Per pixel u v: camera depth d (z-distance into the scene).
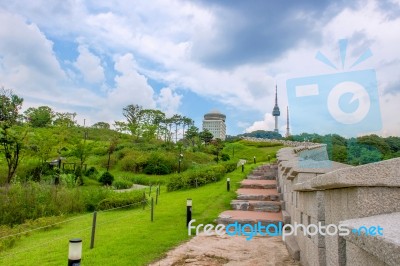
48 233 10.94
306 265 5.83
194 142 58.69
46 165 26.95
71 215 14.56
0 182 23.06
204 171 20.47
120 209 15.28
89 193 16.66
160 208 13.57
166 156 37.16
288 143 52.94
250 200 13.91
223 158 43.50
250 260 6.92
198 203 13.87
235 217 11.08
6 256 8.00
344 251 3.46
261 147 54.22
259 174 20.91
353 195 3.06
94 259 6.89
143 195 16.19
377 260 2.25
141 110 65.75
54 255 7.64
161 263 6.67
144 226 10.23
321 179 3.57
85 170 30.97
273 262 6.75
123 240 8.45
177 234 9.15
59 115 38.78
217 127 110.19
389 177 2.83
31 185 15.26
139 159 35.59
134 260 6.80
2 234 10.26
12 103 27.31
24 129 24.89
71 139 30.70
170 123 69.06
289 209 10.05
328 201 4.03
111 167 37.16
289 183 9.77
